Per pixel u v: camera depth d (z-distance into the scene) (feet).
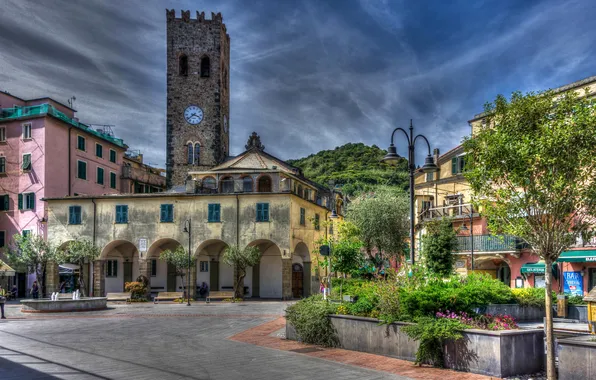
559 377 34.63
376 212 129.39
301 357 45.39
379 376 37.50
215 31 203.51
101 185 174.70
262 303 121.08
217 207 135.95
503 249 109.50
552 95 33.65
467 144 36.60
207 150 198.70
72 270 143.13
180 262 128.47
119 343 54.34
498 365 37.01
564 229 31.83
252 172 149.18
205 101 200.85
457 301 44.78
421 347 41.06
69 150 160.35
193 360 43.86
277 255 147.33
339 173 333.01
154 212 138.21
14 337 59.52
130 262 150.82
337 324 50.93
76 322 77.71
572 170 30.86
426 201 136.36
